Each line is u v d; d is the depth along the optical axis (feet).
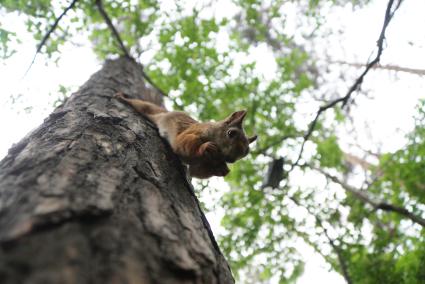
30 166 6.59
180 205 7.93
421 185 27.20
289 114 33.50
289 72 34.37
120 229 5.10
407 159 28.48
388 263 24.34
